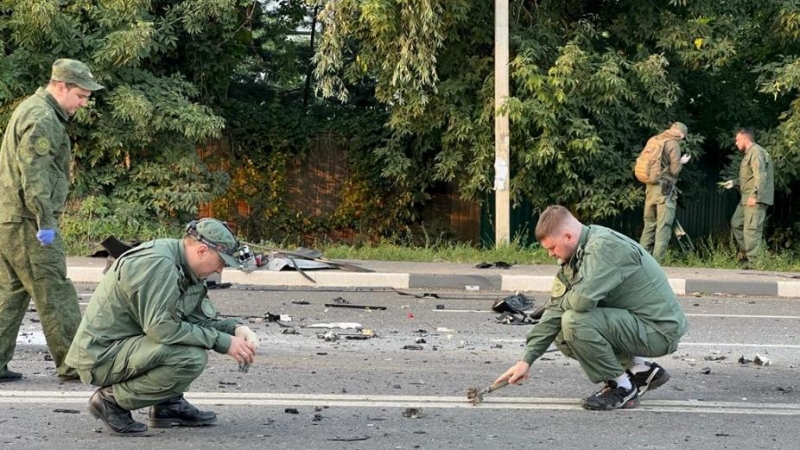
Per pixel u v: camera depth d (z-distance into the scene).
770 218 19.12
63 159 6.68
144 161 16.83
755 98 18.61
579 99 16.23
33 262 6.64
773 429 6.10
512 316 10.23
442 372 7.58
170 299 5.28
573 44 15.88
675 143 14.68
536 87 15.77
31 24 15.19
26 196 6.45
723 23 16.88
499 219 15.70
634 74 16.61
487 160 16.75
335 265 13.19
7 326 6.79
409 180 19.20
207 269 5.47
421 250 15.35
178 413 5.89
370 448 5.54
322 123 20.17
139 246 5.45
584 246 6.09
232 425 5.95
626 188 17.08
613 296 6.24
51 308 6.77
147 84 16.53
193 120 16.28
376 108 20.22
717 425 6.18
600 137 16.66
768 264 14.98
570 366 7.91
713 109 18.50
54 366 7.41
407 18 15.48
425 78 15.60
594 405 6.47
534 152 16.14
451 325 9.84
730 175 17.27
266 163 20.00
